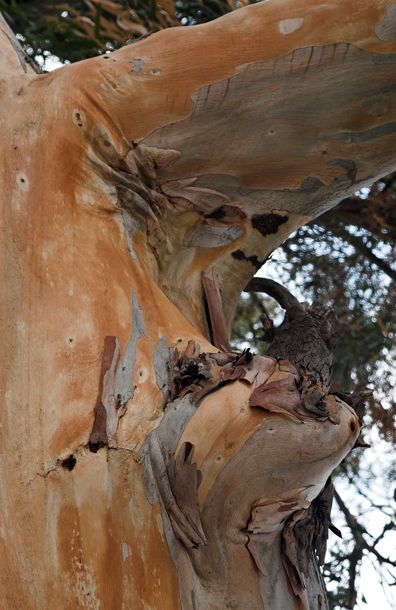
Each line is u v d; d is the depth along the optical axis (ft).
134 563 15.15
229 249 19.01
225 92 17.65
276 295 19.10
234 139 17.90
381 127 18.16
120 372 15.88
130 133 17.48
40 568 15.10
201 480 15.28
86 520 15.23
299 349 18.24
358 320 28.12
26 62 18.86
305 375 15.53
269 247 19.22
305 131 18.06
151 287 16.98
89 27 26.71
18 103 17.61
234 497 15.28
